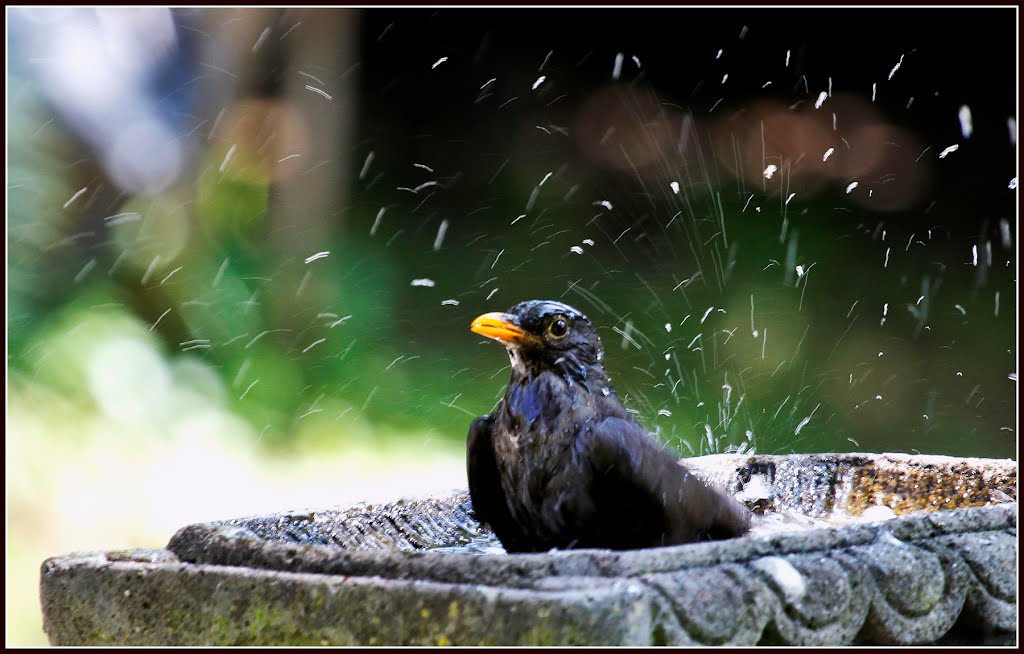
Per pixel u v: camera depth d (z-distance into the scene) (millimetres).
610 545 4926
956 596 3988
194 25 16391
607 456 4770
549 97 20328
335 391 13078
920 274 16891
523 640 3230
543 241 18312
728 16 19531
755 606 3467
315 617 3541
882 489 6008
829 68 19234
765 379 13109
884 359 14266
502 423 5020
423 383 13695
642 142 19781
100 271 13680
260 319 14000
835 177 18688
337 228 16734
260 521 4668
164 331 13406
